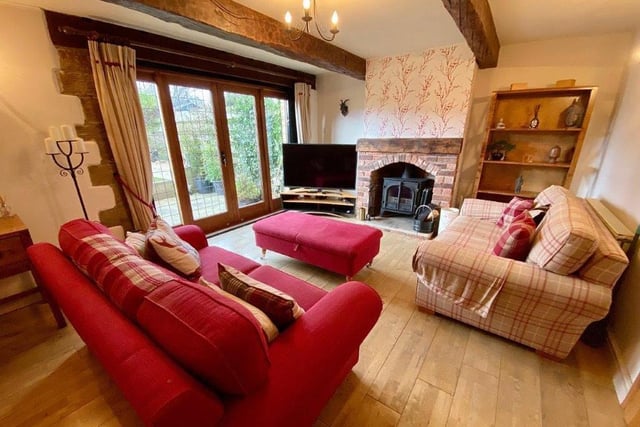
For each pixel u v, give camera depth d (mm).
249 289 1098
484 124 3527
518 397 1438
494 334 1862
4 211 2020
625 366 1479
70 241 1321
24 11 2043
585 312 1455
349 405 1394
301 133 4598
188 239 2135
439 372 1587
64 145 2314
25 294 1826
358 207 4250
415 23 2539
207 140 3576
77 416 1370
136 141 2670
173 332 748
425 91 3490
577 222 1550
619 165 2348
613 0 2111
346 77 4516
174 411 621
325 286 2482
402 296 2309
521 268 1615
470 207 3025
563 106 3111
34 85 2162
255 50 3293
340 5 2168
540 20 2516
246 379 747
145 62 2773
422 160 3625
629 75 2602
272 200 4703
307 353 973
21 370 1627
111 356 780
